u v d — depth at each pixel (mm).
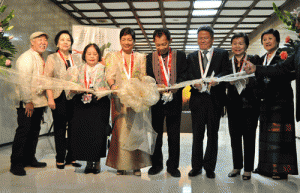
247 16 8219
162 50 2652
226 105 2762
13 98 2842
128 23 9148
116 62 2719
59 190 2205
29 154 3025
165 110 2662
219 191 2188
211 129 2633
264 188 2277
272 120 2592
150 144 2613
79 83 2785
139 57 2771
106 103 2832
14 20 5277
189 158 3477
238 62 2736
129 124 2648
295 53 2148
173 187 2291
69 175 2693
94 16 8453
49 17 6992
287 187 2314
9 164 3193
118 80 2678
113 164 2664
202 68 2654
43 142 5043
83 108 2762
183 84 2547
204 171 2867
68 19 8312
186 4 7324
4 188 2248
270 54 2729
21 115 2764
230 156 3652
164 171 2850
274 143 2551
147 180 2512
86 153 2682
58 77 2881
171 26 9422
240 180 2527
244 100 2613
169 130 2713
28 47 5836
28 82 2719
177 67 2678
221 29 9812
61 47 3018
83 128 2717
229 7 7488
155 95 2434
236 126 2684
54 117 2959
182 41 11758
